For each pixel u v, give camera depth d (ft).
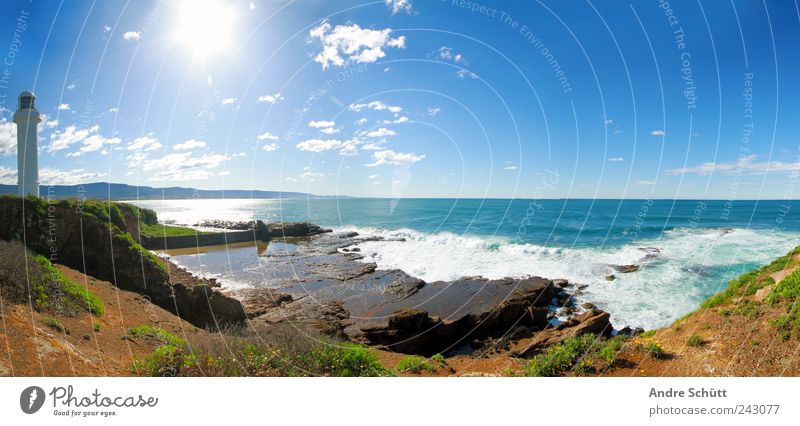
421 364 38.91
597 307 68.49
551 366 31.55
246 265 102.58
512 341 53.31
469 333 55.42
